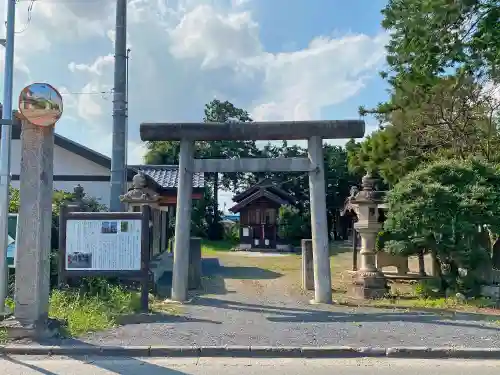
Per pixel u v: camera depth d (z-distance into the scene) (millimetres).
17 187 15953
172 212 21344
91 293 8977
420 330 7355
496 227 9961
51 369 5703
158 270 13766
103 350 6312
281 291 12031
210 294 11391
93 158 16281
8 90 8102
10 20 8273
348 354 6336
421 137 15047
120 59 11828
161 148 35469
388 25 12203
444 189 10117
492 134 14516
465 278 10750
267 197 28672
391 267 16781
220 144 36812
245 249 28453
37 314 6785
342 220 36688
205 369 5750
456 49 11242
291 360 6164
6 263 7949
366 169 16125
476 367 5883
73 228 8602
